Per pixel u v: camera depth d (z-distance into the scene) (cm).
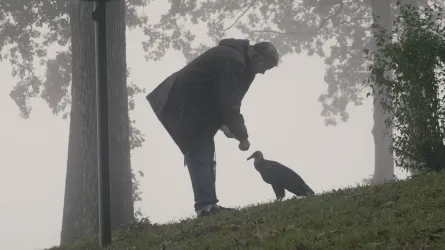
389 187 1009
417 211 809
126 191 1973
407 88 1221
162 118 1202
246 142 1180
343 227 798
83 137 1983
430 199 858
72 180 1984
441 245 665
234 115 1170
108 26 2030
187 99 1186
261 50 1217
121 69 2033
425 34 1221
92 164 1970
